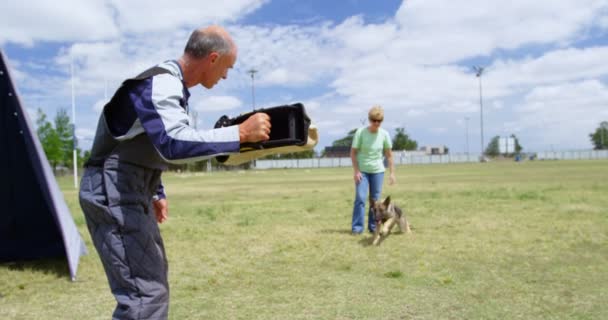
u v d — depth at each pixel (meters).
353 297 4.25
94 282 5.05
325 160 86.31
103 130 2.21
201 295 4.41
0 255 6.12
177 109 2.04
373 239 7.03
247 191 19.94
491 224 8.23
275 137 2.17
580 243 6.46
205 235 7.77
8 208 5.94
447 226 8.20
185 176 48.38
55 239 6.31
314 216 10.23
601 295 4.16
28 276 5.35
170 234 7.90
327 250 6.39
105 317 3.87
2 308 4.12
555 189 15.48
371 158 7.76
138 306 2.15
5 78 5.19
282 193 18.03
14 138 5.54
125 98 2.12
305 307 4.00
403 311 3.84
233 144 1.98
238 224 9.05
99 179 2.22
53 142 45.56
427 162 91.62
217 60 2.28
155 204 2.80
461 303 4.02
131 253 2.17
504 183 20.09
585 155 98.25
